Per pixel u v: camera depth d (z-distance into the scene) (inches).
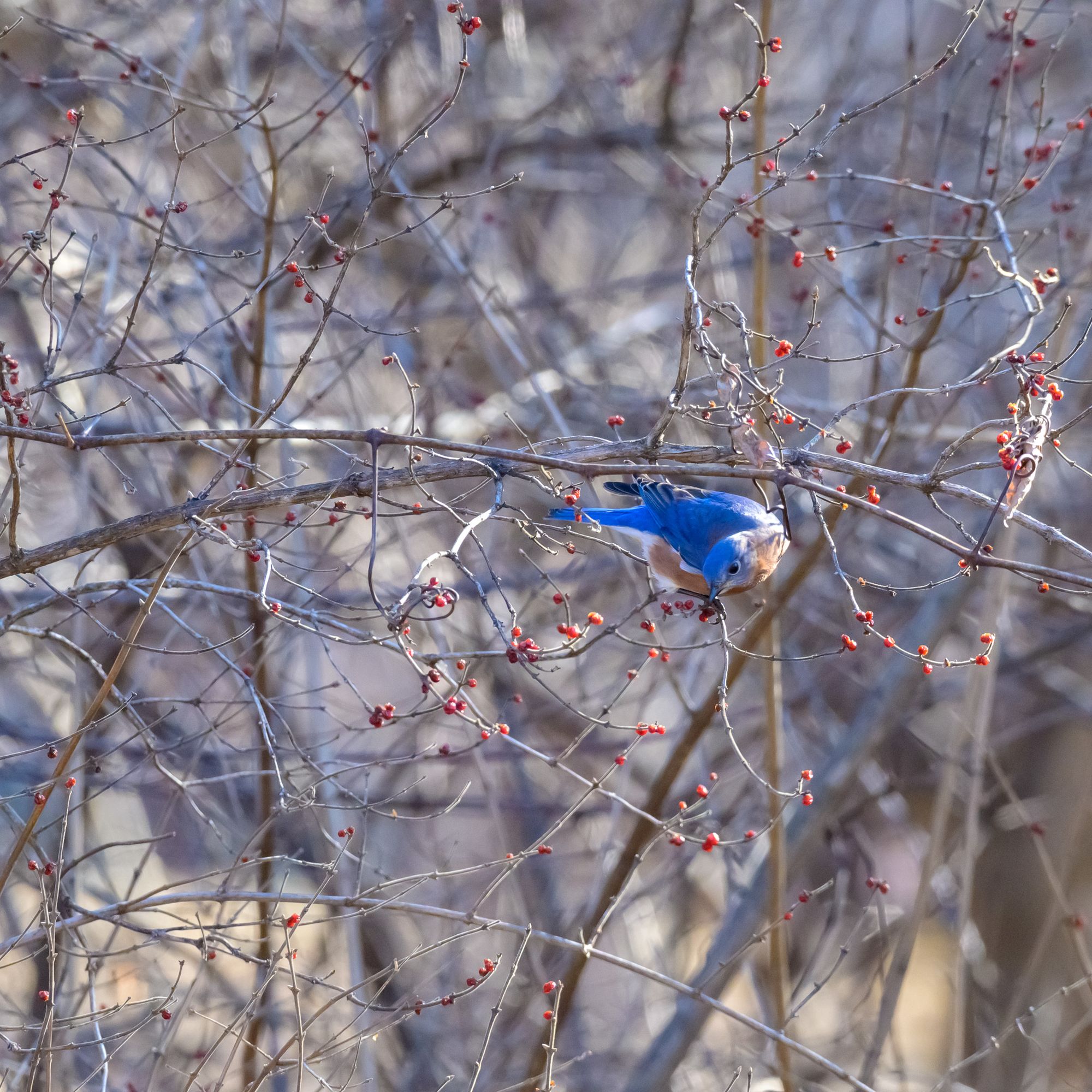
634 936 565.6
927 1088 637.3
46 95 410.3
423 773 602.9
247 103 433.4
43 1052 282.8
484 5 656.4
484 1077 489.1
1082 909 673.6
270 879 410.9
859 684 606.9
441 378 508.7
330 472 508.1
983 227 373.4
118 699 314.8
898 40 691.4
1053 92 647.1
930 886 451.8
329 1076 377.1
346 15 601.9
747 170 634.2
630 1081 476.1
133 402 452.1
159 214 378.9
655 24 678.5
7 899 484.1
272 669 457.1
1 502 320.2
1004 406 557.9
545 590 540.7
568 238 765.9
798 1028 590.9
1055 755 693.3
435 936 497.0
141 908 290.5
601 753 585.9
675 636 567.5
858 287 532.4
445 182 609.0
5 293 470.9
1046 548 603.2
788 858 498.9
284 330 533.6
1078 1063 626.8
